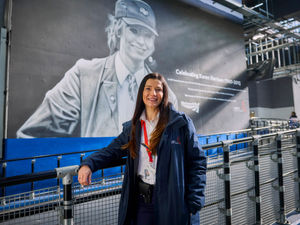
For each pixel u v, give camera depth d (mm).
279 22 10562
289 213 2949
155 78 1258
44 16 5207
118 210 1306
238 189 2244
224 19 9344
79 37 5672
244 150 3182
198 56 8266
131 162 1259
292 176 3111
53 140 5102
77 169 1166
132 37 6637
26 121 4805
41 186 4609
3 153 4504
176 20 7746
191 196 1102
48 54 5199
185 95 7684
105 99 5992
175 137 1154
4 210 1023
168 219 1069
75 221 1188
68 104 5387
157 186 1125
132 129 1282
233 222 2137
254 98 18703
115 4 6371
